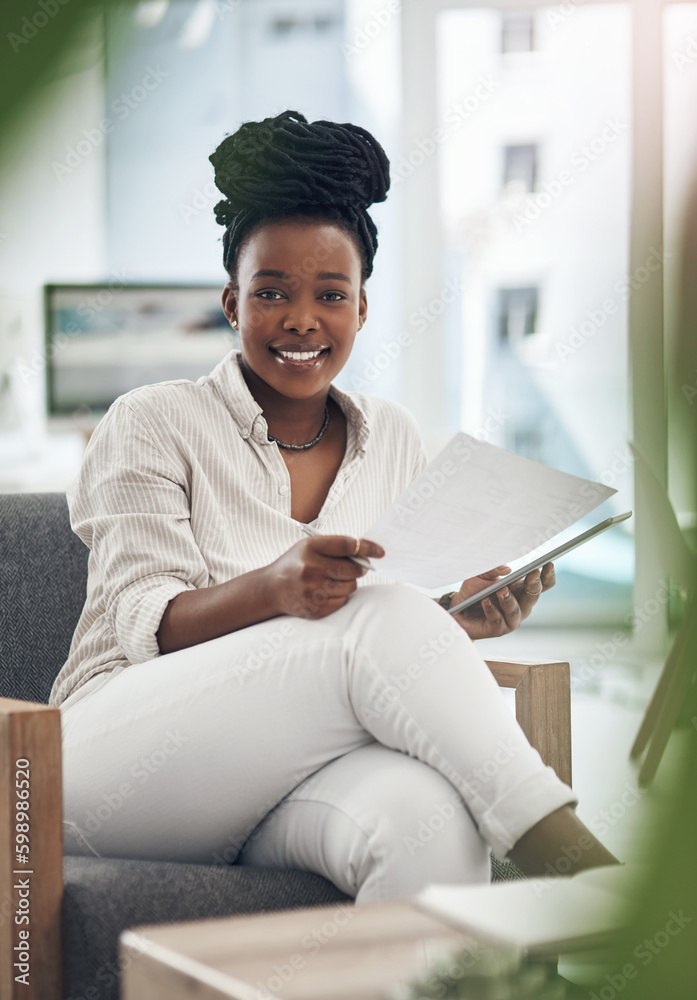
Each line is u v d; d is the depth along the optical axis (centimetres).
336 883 97
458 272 438
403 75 431
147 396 129
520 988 59
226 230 139
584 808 205
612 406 431
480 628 133
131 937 67
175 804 103
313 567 100
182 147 436
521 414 439
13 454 383
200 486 126
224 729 100
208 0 434
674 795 45
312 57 439
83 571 143
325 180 129
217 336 396
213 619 109
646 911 46
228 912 94
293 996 57
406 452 149
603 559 422
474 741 92
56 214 423
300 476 138
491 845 90
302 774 101
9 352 381
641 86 413
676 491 40
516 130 430
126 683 110
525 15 424
